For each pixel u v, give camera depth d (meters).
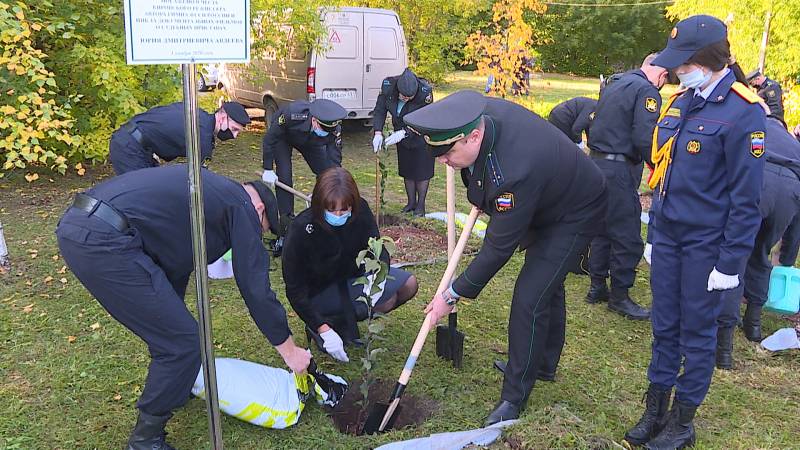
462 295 2.80
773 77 12.03
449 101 2.54
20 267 4.77
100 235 2.32
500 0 9.01
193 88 2.03
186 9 1.94
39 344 3.66
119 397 3.15
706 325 2.66
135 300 2.38
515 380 2.96
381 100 6.50
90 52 6.46
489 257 2.69
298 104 5.30
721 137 2.50
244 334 3.85
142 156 4.23
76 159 7.75
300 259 3.21
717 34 2.44
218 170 8.49
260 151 9.92
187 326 2.46
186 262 2.55
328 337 3.32
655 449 2.76
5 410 3.01
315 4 9.10
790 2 11.47
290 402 2.91
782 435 2.96
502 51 8.62
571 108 5.38
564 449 2.56
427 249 5.49
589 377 3.47
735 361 3.74
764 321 4.32
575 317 4.30
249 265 2.50
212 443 2.40
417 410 3.11
